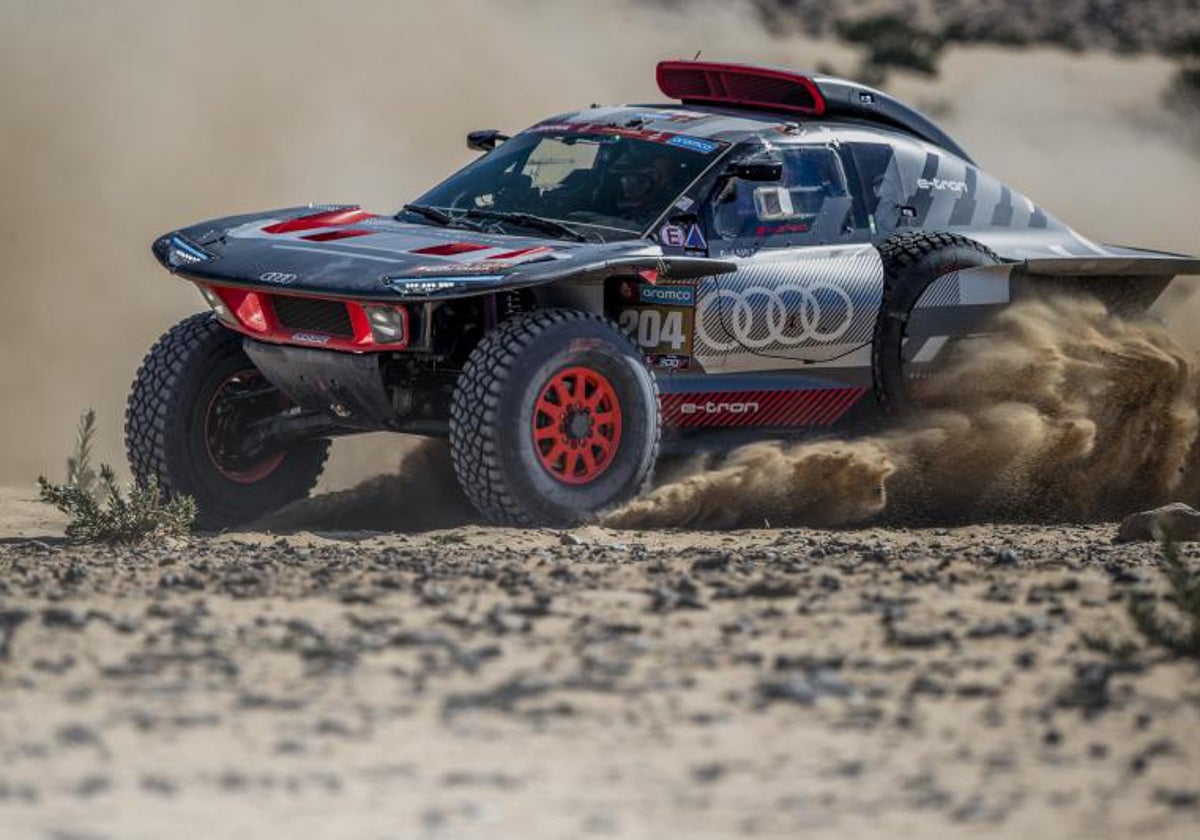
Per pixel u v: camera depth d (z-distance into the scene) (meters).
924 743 15.34
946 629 19.67
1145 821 13.62
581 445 29.25
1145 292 35.81
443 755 14.59
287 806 13.27
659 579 22.62
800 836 13.07
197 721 15.30
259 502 32.06
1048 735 15.51
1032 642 19.16
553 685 16.66
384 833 12.75
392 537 28.08
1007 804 13.89
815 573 23.38
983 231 34.47
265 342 29.84
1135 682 17.62
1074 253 34.84
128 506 28.44
